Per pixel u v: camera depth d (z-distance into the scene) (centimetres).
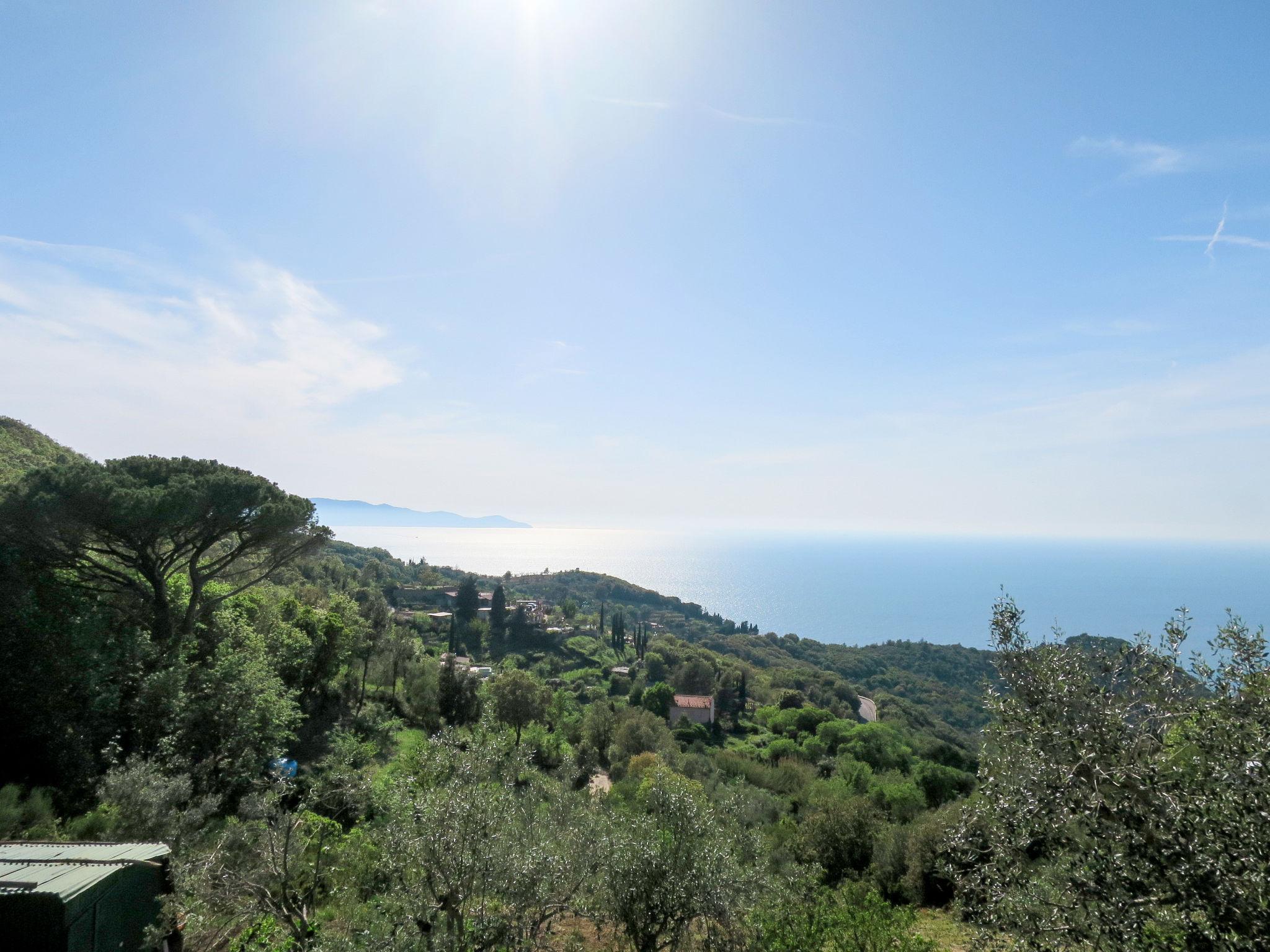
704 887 823
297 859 941
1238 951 449
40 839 989
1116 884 501
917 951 793
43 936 636
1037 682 598
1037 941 546
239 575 2284
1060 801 540
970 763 4062
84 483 1647
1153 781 515
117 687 1544
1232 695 530
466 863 731
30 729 1340
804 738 5722
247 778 1490
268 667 2016
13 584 1546
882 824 1931
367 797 1095
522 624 9600
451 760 853
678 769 3825
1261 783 470
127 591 1914
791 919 827
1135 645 602
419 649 4616
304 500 2269
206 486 1886
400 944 702
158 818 1083
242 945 829
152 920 789
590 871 855
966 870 657
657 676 8581
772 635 14600
